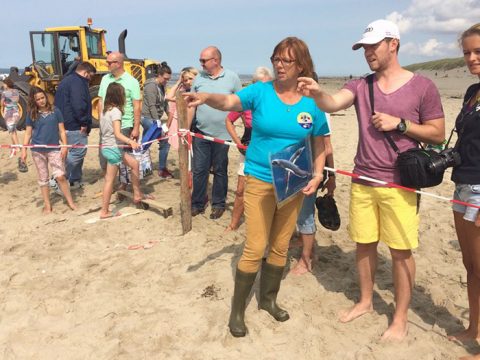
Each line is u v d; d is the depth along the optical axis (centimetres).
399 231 283
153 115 698
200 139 516
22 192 664
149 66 1385
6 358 293
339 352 290
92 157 865
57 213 565
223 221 521
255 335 308
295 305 341
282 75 268
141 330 317
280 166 275
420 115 271
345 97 281
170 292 366
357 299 350
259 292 357
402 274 295
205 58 487
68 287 380
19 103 1182
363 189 294
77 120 636
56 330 322
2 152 896
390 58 269
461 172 258
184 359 287
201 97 274
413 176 260
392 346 292
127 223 522
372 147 282
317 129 291
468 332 298
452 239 479
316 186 298
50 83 1251
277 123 277
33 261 429
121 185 625
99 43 1319
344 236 482
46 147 544
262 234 295
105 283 384
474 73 250
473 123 249
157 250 443
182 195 471
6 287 383
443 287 374
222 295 356
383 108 273
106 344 303
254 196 292
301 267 396
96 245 464
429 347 289
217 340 304
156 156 870
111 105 514
